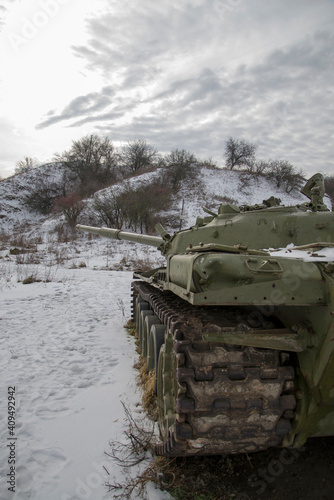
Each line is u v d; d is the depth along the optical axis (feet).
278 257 10.04
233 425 9.87
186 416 9.85
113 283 45.39
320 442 13.26
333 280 9.19
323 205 16.88
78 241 82.17
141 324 21.89
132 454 12.28
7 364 19.69
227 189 124.06
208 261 9.31
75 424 14.02
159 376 13.87
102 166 159.22
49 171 157.38
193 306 12.78
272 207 16.01
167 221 93.35
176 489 10.82
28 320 28.27
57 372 18.85
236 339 9.52
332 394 9.45
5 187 140.36
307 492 10.78
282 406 9.95
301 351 9.82
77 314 30.71
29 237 89.51
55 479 11.08
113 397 16.21
